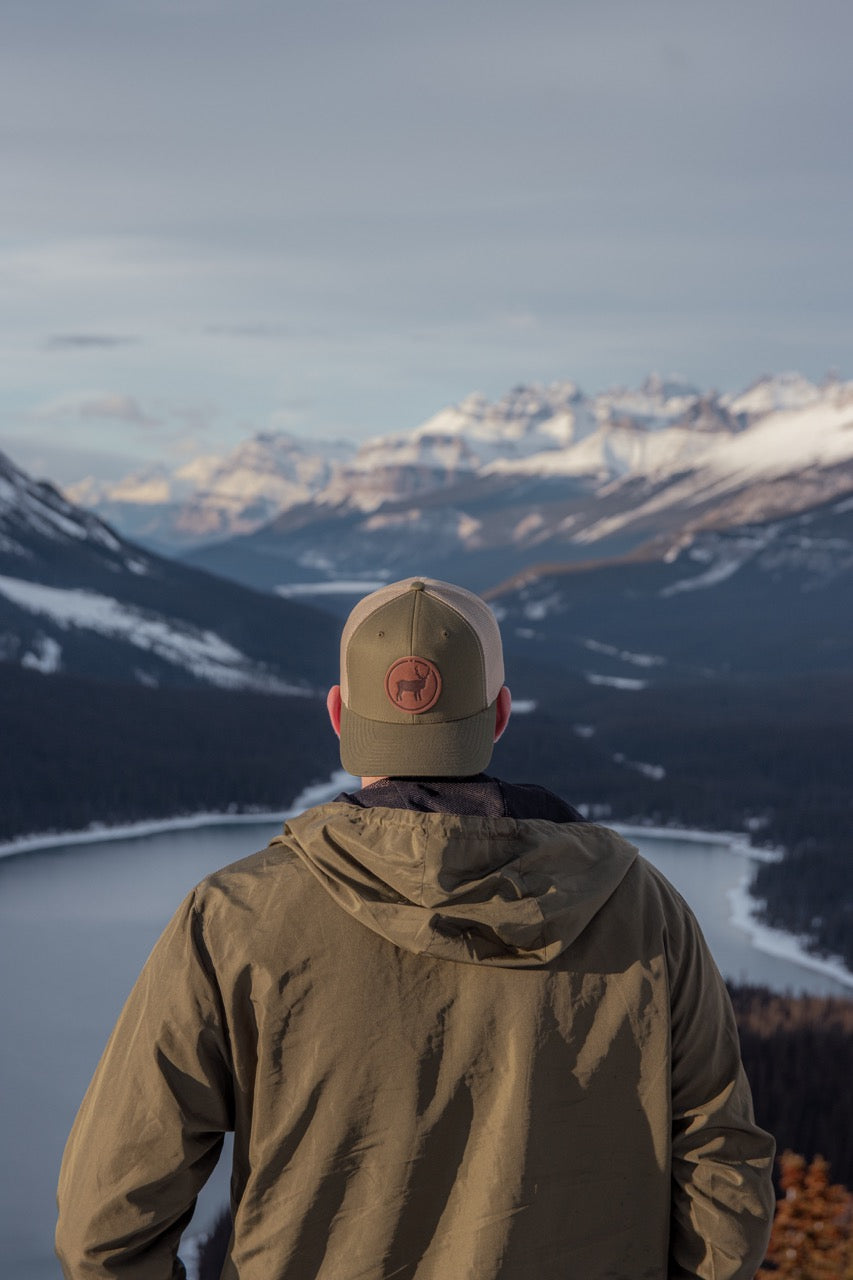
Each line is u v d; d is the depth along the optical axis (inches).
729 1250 69.4
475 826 69.7
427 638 72.8
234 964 69.0
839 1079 2253.9
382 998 68.3
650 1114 69.3
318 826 71.4
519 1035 68.0
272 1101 68.1
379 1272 66.2
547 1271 66.7
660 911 73.7
